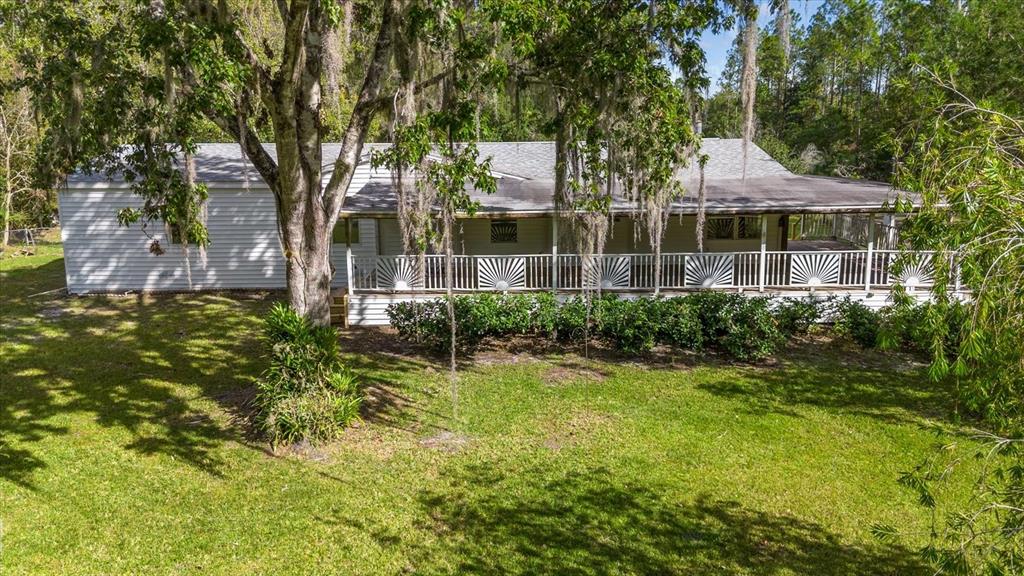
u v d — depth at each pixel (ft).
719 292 43.93
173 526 20.92
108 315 49.80
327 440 27.09
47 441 27.45
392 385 34.45
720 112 91.04
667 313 39.58
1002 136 12.25
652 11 27.91
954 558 11.29
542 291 46.62
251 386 33.76
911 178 12.82
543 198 47.83
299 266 28.50
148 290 57.36
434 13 24.44
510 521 21.26
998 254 10.40
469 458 25.95
